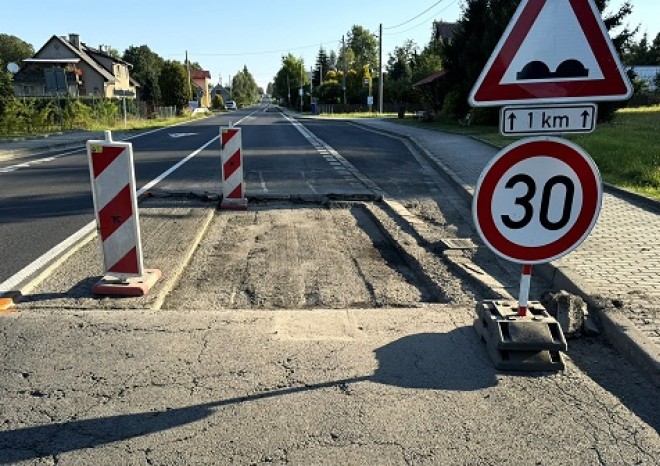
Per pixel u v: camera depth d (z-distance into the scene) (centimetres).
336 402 315
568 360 373
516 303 402
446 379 342
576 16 319
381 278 566
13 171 1334
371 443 279
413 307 480
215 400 317
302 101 8481
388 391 327
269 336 400
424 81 3534
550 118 335
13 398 319
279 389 329
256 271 577
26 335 396
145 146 2030
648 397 327
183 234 691
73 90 5481
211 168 1355
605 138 1458
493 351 363
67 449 275
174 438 283
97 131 2970
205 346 382
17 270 545
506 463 265
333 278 561
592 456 270
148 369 351
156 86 6594
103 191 476
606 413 306
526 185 352
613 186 919
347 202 927
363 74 7138
